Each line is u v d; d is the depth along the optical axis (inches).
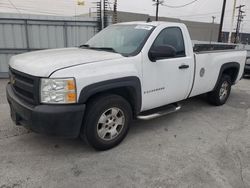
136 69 144.1
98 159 133.8
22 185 111.0
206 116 206.8
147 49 150.7
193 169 127.1
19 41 374.9
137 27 168.4
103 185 112.8
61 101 119.2
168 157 137.9
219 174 123.7
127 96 151.2
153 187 112.5
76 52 151.5
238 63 239.8
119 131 147.3
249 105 244.2
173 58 167.6
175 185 114.3
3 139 153.5
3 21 360.2
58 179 116.0
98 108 132.2
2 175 117.6
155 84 158.1
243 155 143.4
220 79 223.3
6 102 230.8
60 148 144.6
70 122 121.9
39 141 152.1
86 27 407.8
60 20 389.1
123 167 127.1
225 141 160.4
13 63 144.3
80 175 119.5
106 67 131.3
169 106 185.3
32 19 373.1
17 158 132.6
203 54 193.3
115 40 167.6
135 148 146.9
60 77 117.3
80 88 121.3
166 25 167.8
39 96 119.9
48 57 136.5
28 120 123.8
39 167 125.0
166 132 171.0
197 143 156.2
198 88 197.2
